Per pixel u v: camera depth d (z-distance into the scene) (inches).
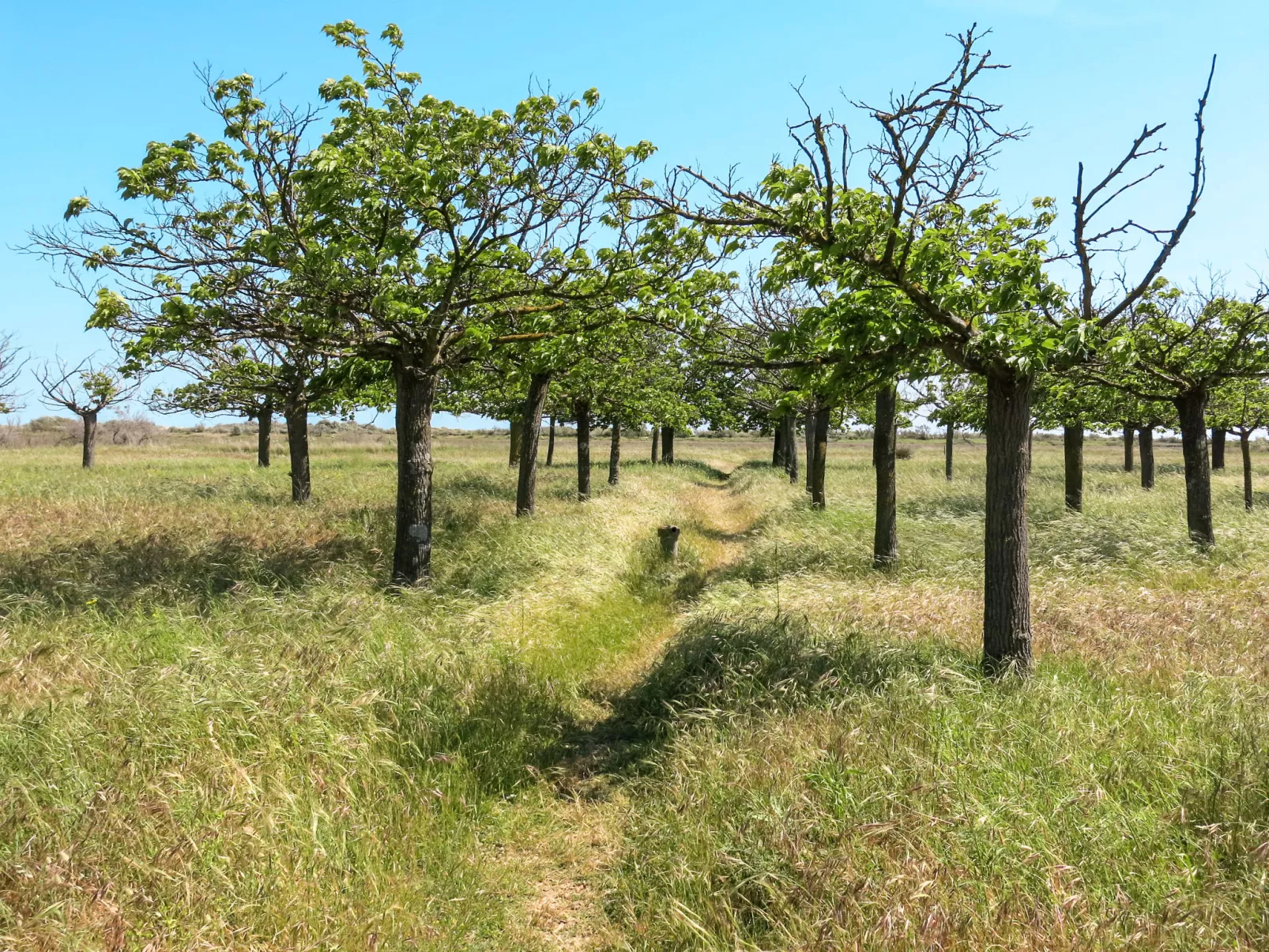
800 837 155.9
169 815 151.0
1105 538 472.1
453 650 275.7
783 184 220.2
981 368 242.4
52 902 126.2
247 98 335.9
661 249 344.2
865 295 224.7
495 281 356.8
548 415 836.6
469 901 161.2
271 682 211.2
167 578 340.8
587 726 266.2
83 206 319.9
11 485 675.4
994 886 139.3
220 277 328.5
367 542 444.5
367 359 407.2
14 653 229.9
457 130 321.4
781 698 231.9
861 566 452.1
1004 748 185.0
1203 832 149.0
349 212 318.0
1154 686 228.5
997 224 274.4
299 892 144.6
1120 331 242.2
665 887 161.5
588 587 399.2
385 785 187.0
